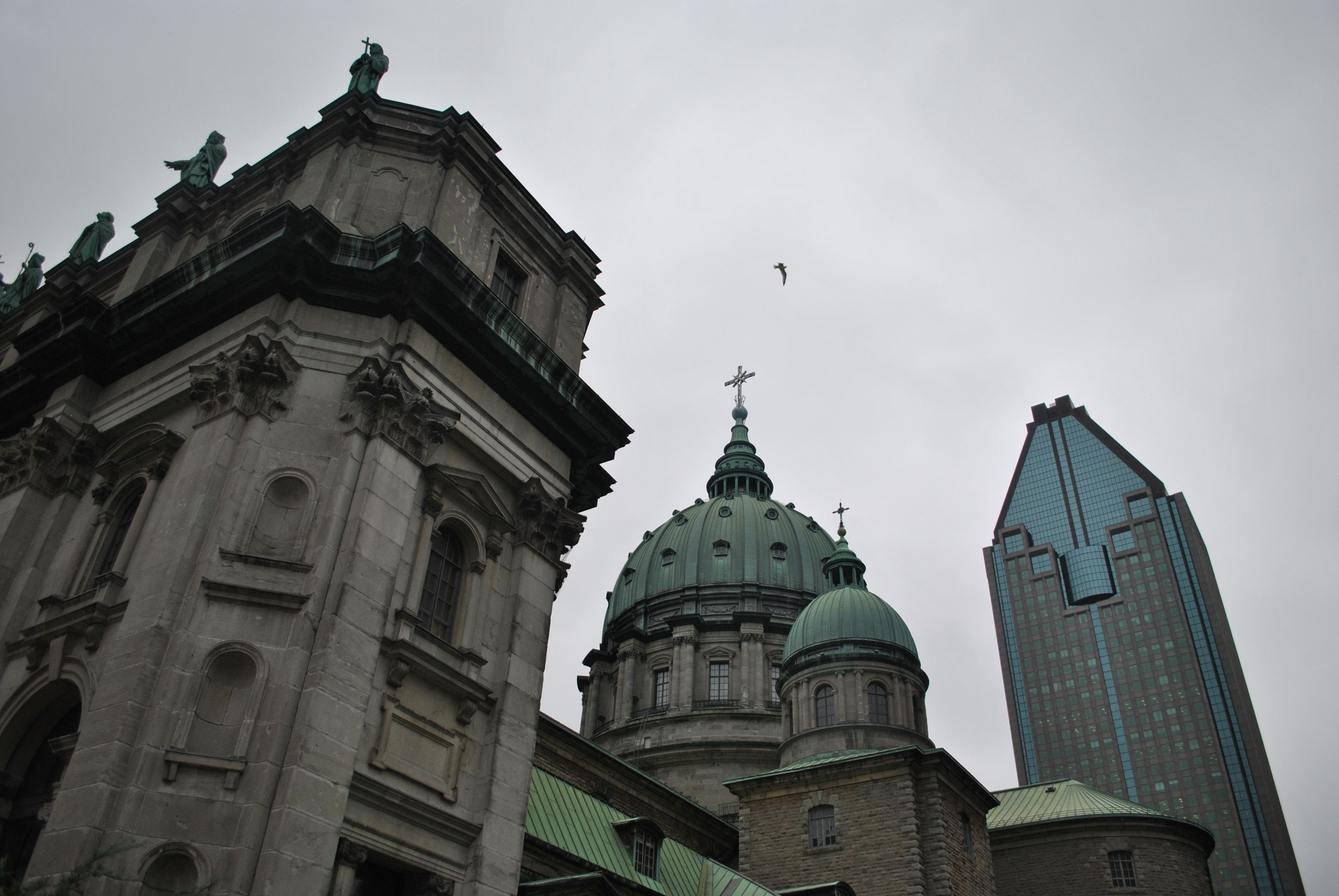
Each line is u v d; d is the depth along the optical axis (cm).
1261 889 17100
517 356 2962
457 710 2564
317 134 3142
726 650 8206
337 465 2481
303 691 2186
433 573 2686
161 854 1972
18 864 2330
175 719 2109
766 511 9588
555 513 2995
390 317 2728
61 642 2398
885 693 6200
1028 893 6000
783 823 5212
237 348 2577
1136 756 19300
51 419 2883
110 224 4031
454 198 3106
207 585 2252
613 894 3144
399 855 2288
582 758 5488
